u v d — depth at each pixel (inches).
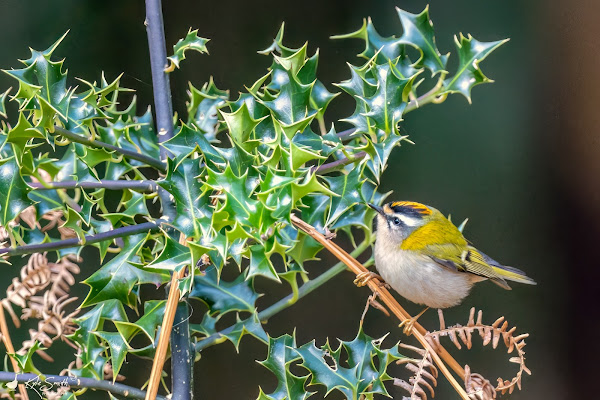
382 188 384.2
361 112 185.3
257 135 184.5
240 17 367.2
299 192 146.9
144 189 183.2
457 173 390.6
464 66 204.5
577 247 396.8
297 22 374.6
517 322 400.2
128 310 311.6
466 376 163.3
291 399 168.6
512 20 393.4
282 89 184.2
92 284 167.3
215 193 174.1
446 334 170.7
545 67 394.3
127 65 340.2
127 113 217.9
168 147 167.5
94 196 206.1
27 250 159.0
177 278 153.9
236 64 362.0
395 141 168.2
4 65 335.3
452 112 394.3
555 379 399.2
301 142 179.0
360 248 212.7
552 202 398.0
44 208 195.5
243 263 336.8
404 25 212.4
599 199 389.4
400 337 363.9
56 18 340.5
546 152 395.9
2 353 301.9
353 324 362.0
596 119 390.9
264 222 142.7
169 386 316.8
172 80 349.1
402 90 173.2
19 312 306.5
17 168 159.9
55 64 168.1
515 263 395.2
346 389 168.7
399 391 357.1
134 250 172.6
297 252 195.2
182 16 362.0
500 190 394.9
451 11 393.7
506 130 393.4
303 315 360.5
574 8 391.5
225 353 345.4
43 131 163.6
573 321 416.8
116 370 160.9
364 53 214.5
